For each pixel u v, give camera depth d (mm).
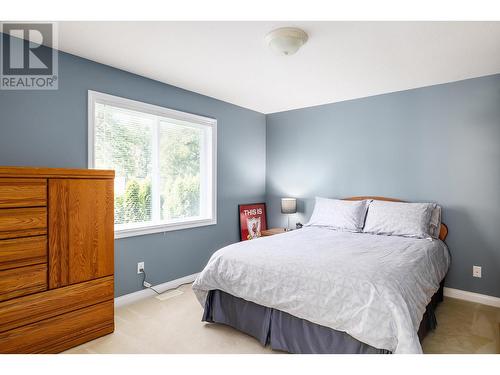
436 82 3254
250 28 2139
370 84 3334
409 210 3166
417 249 2541
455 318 2660
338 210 3615
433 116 3344
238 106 4301
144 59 2684
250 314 2295
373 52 2510
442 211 3291
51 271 2029
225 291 2391
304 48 2434
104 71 2797
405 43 2340
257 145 4637
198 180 3846
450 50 2465
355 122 3918
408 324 1617
